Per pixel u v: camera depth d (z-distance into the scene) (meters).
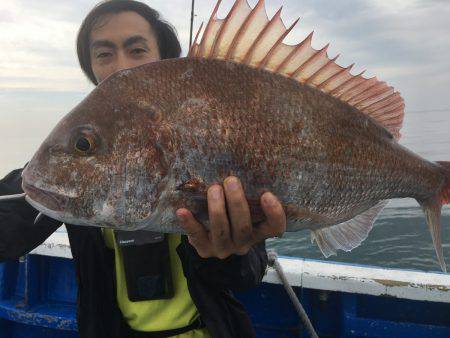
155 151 0.50
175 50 0.86
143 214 0.51
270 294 0.95
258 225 0.53
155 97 0.51
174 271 0.70
